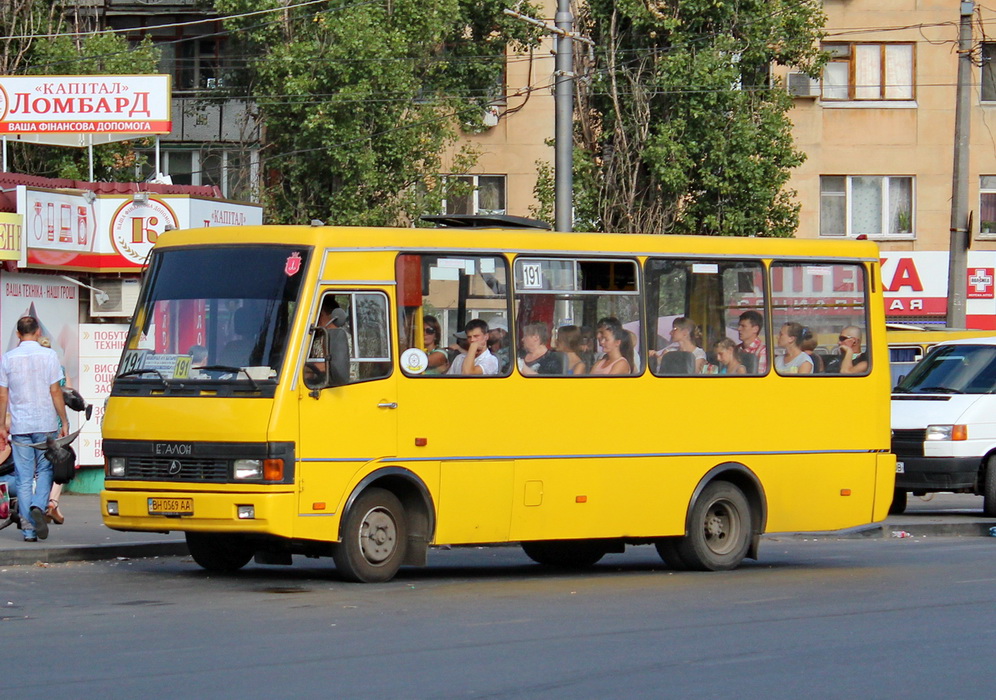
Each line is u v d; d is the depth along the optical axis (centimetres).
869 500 2917
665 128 6444
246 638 1862
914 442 3984
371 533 2400
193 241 2461
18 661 1694
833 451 2873
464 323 2486
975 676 1664
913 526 3719
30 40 6269
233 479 2284
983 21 7525
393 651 1778
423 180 6347
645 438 2653
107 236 3969
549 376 2558
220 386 2323
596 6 6594
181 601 2197
